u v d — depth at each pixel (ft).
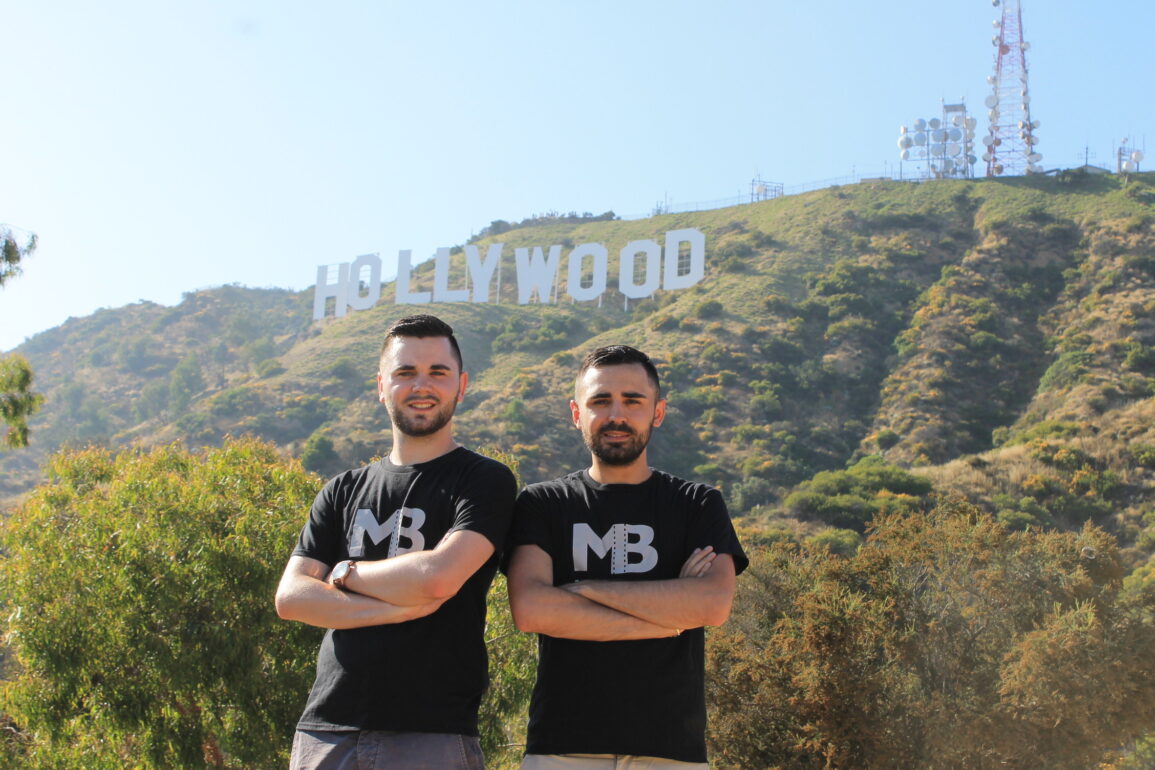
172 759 30.99
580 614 12.08
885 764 41.60
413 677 11.83
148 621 30.83
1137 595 47.75
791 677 44.39
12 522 32.68
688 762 12.17
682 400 170.09
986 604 47.34
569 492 13.24
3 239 37.78
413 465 12.95
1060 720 42.14
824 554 54.70
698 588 12.15
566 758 12.14
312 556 12.81
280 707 30.76
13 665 35.78
